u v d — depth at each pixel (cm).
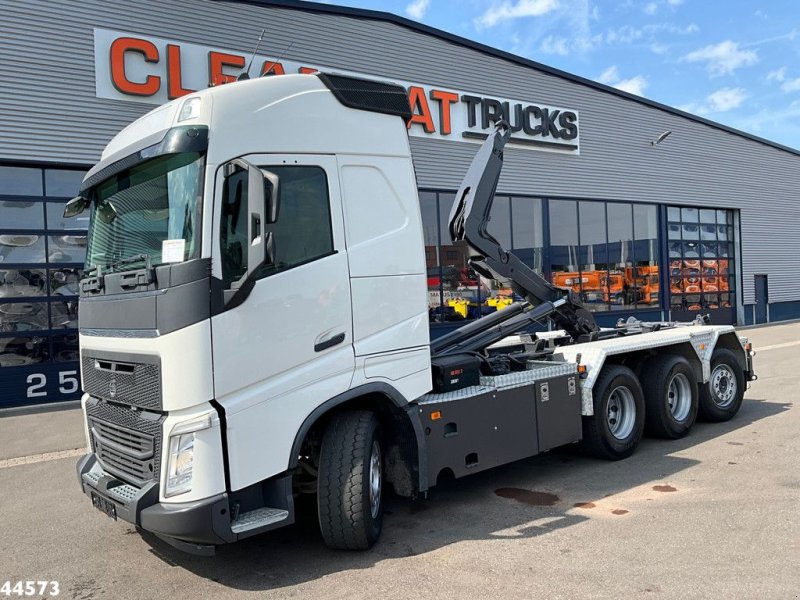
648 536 447
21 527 538
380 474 474
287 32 1412
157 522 362
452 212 698
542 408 588
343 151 442
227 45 1329
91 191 486
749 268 2577
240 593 393
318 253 419
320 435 452
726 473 588
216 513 362
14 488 660
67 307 1208
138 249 409
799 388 1041
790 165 2775
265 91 413
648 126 2197
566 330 782
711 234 2466
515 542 452
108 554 469
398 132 481
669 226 2298
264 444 386
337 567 424
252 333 383
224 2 1327
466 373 538
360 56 1526
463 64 1711
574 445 703
